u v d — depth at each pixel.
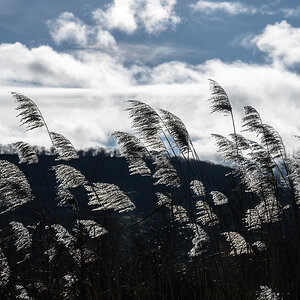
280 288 7.31
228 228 8.66
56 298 6.88
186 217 8.66
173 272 8.37
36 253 7.38
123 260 8.10
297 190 8.43
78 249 6.84
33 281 6.77
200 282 7.91
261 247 8.08
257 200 9.63
